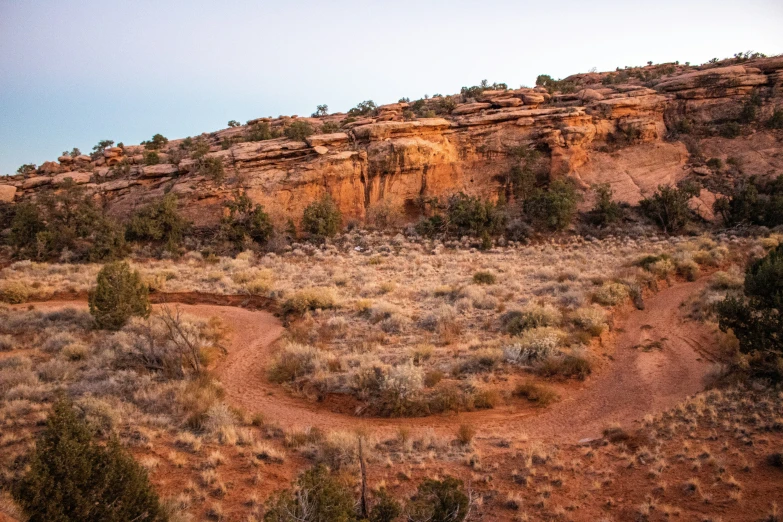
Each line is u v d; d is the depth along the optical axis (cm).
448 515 934
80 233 4438
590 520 1038
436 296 3059
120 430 1400
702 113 6431
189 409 1585
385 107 7394
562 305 2716
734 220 4988
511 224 5056
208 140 7725
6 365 1916
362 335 2394
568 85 7706
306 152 5144
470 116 5916
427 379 1812
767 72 6669
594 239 4775
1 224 4850
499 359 1969
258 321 2770
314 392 1812
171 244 4409
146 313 2506
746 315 1730
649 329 2452
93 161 6831
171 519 991
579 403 1698
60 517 838
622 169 5778
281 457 1308
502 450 1360
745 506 1026
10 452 1220
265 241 4688
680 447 1281
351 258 4303
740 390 1578
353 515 884
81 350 2089
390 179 5288
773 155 5772
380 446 1388
